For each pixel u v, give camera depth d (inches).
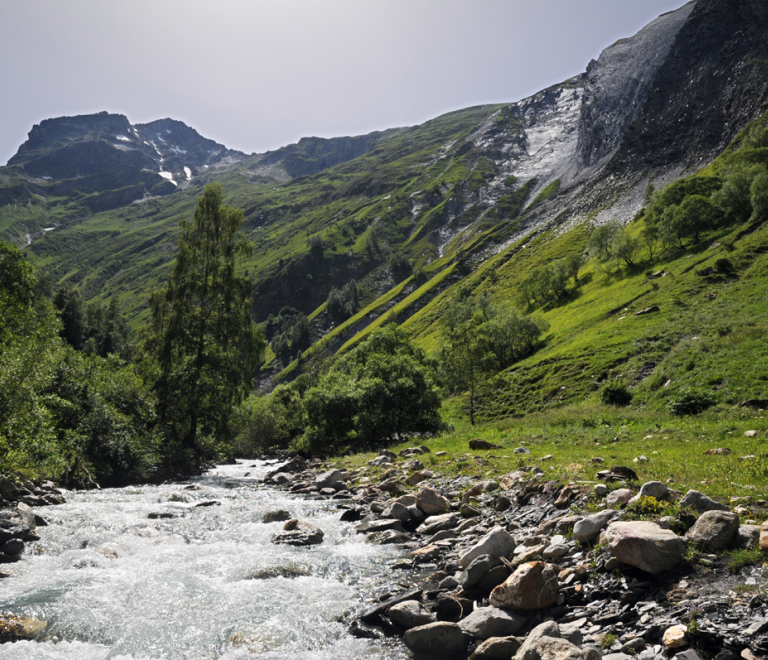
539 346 3198.8
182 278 1675.7
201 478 1310.3
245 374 1637.6
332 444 1701.5
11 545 475.5
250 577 415.2
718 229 3563.0
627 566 319.6
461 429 1785.2
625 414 1328.7
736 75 6801.2
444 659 281.0
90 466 1043.9
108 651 299.6
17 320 1357.0
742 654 221.5
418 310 6934.1
